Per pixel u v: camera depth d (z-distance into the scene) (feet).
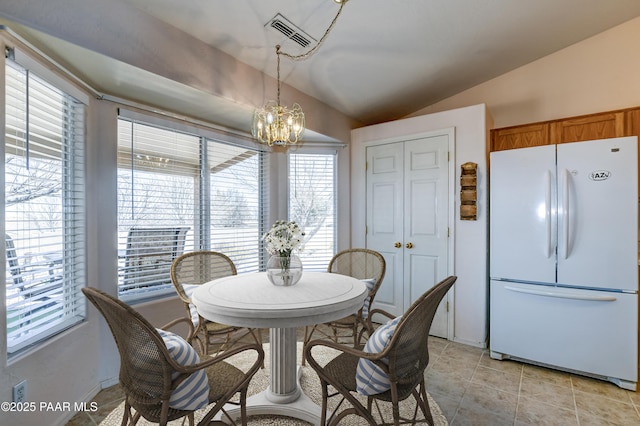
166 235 7.93
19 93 4.90
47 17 4.51
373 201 11.21
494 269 8.20
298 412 5.69
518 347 7.83
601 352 6.89
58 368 5.41
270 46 7.42
